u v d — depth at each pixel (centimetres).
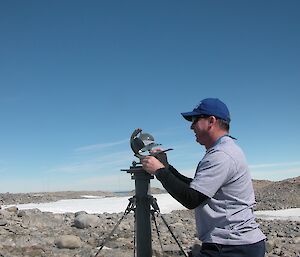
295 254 714
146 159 293
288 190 2575
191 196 270
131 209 385
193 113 298
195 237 866
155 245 748
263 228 1070
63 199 2747
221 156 276
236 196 278
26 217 1017
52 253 707
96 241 802
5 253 696
